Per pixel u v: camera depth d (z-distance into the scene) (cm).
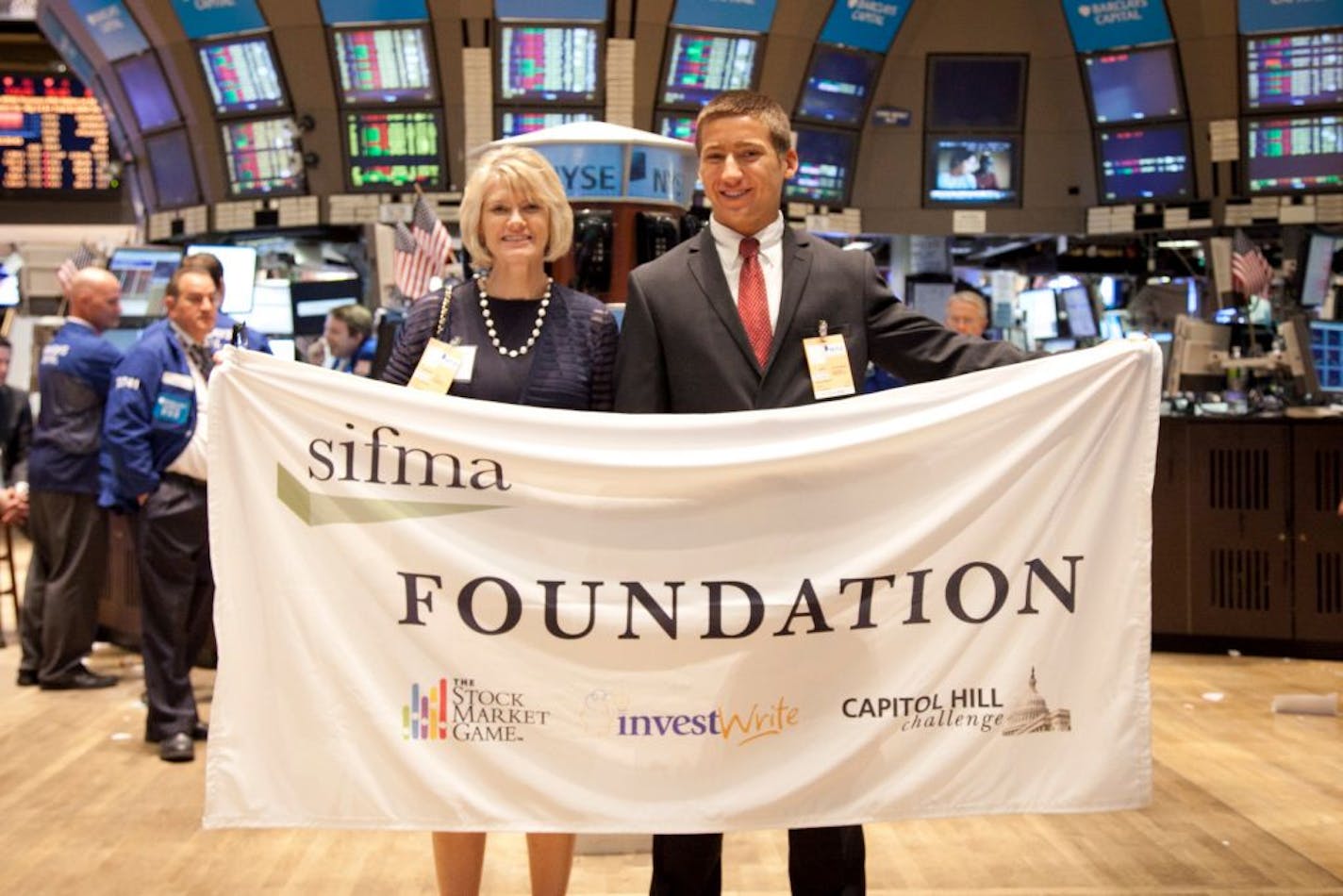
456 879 254
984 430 229
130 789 398
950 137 952
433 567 225
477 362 256
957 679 227
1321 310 752
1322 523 601
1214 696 520
